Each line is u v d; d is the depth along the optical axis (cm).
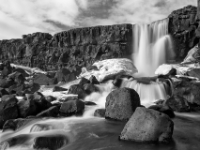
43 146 689
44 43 3547
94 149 631
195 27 2478
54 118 1099
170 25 2603
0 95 1708
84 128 877
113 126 887
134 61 2762
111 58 2761
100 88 1748
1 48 4209
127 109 962
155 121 660
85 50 3005
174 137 721
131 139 668
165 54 2577
